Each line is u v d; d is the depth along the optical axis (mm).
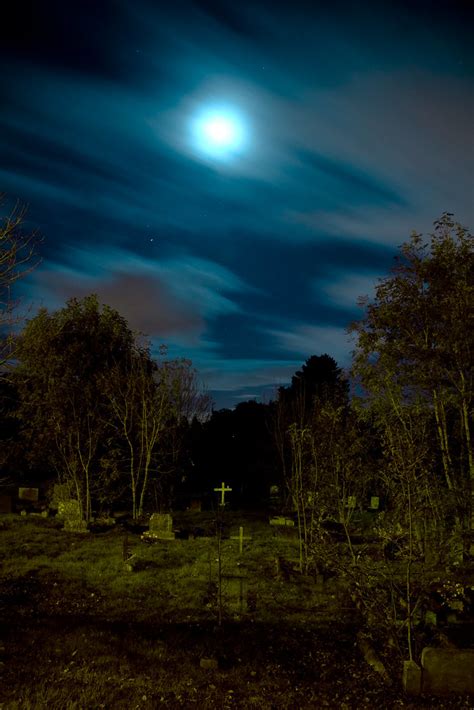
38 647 12578
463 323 23203
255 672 12008
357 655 13289
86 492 33156
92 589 18547
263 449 52250
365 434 20922
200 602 17250
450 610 15148
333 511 20906
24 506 36781
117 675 11289
